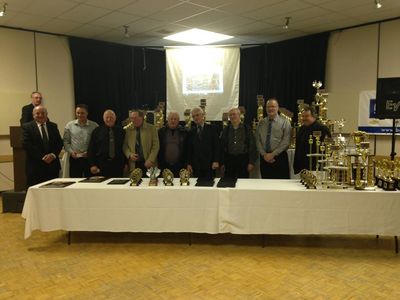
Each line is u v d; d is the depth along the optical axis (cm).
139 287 247
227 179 342
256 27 573
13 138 447
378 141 555
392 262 288
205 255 303
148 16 511
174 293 238
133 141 386
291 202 293
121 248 320
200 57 700
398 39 525
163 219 305
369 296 233
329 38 603
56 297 234
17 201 444
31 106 460
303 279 258
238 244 328
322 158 331
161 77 743
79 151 419
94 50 644
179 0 445
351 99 573
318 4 462
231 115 396
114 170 388
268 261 290
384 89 341
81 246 325
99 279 260
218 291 241
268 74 684
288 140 393
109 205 307
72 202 309
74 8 473
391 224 288
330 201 290
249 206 297
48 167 408
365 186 300
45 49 598
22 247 325
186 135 392
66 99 625
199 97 704
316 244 329
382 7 474
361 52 567
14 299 232
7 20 525
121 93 688
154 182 324
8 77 563
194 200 302
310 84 624
